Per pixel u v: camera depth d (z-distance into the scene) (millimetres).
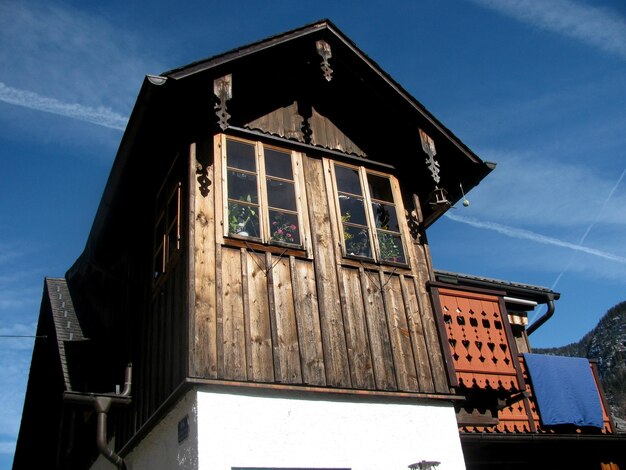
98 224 9758
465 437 8023
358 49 9242
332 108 9484
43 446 13539
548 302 12250
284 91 9141
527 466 9344
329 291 7711
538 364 9727
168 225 8328
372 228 8602
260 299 7242
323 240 8070
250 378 6711
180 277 7426
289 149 8672
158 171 9070
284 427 6660
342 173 8938
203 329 6773
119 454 8773
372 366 7477
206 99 8203
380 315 7902
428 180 9672
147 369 8133
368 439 7047
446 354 8055
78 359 10398
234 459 6242
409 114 9414
